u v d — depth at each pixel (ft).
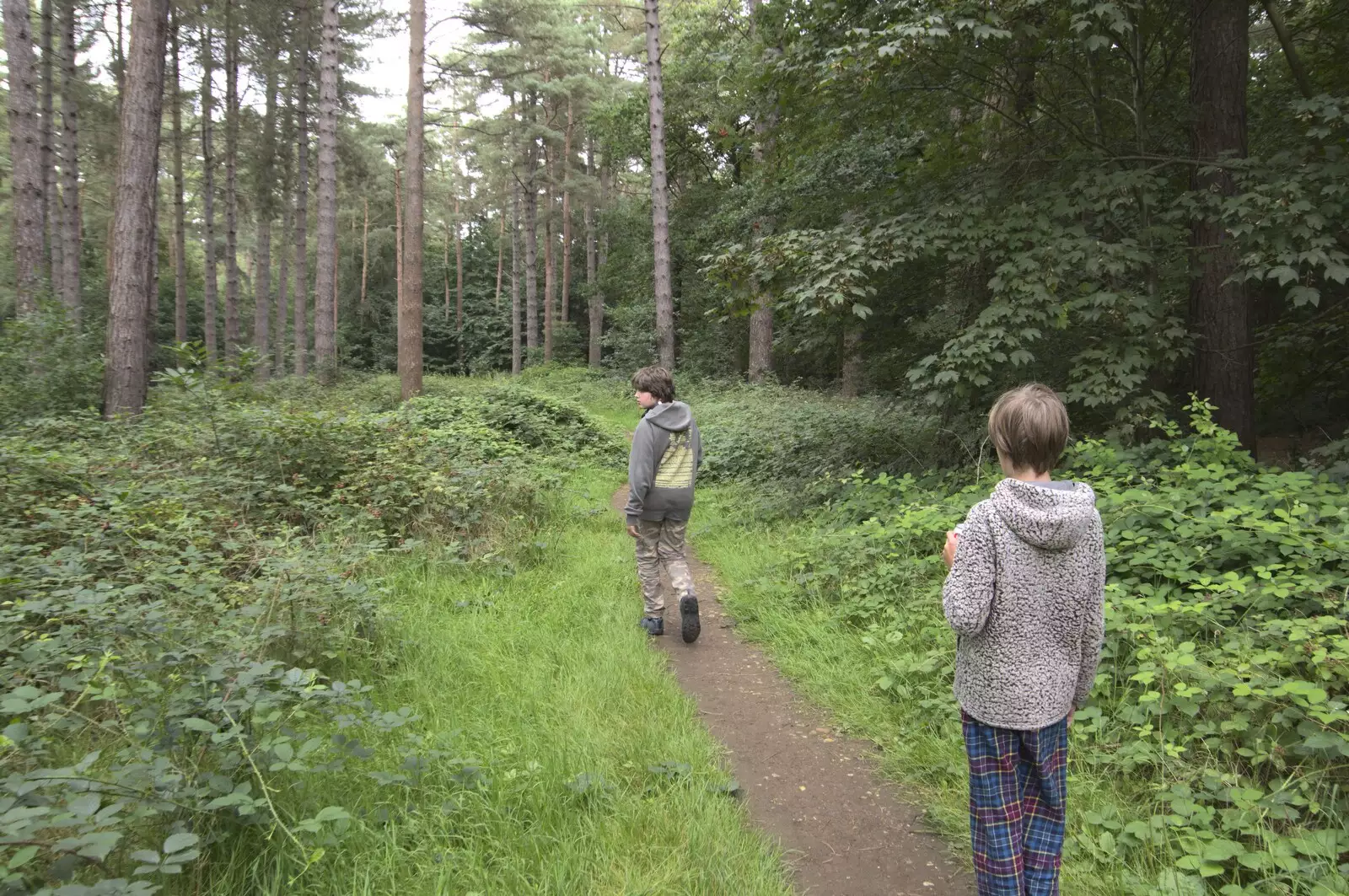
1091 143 20.59
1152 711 9.46
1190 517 12.99
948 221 19.54
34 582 10.71
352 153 81.15
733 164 74.02
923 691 11.50
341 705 8.55
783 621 15.24
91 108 64.44
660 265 41.42
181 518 14.69
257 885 6.64
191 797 6.72
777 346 27.91
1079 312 18.13
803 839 8.61
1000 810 6.36
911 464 23.71
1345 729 8.38
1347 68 23.20
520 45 73.97
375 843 7.37
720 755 10.39
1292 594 10.47
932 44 18.29
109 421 24.73
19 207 39.65
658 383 14.60
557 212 123.85
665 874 7.45
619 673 12.41
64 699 9.18
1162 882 7.11
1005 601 6.16
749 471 32.55
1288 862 6.98
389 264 163.32
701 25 65.16
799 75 21.71
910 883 7.86
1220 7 19.43
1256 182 17.40
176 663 8.27
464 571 17.56
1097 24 18.10
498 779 8.71
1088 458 17.16
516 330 111.55
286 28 70.54
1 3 39.17
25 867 5.64
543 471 26.32
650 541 15.12
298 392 43.98
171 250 118.93
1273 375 24.73
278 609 11.34
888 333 25.34
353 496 19.60
